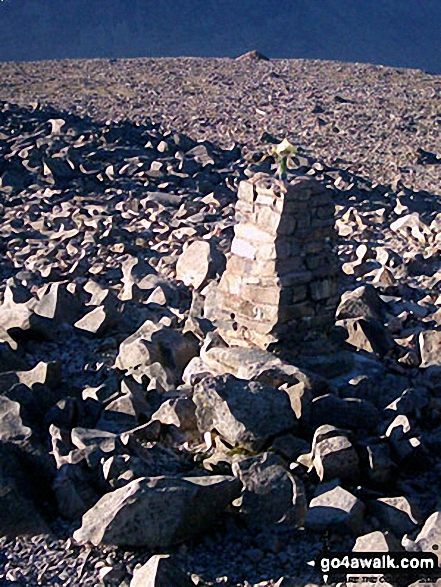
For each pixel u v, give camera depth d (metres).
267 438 9.84
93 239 21.55
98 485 9.25
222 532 8.75
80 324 14.84
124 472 9.22
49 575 8.12
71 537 8.62
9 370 12.71
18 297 16.12
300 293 11.42
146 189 26.95
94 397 11.61
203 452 10.17
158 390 11.77
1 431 9.90
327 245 11.59
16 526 8.70
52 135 31.69
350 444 9.49
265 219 11.37
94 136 31.80
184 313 15.41
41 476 9.53
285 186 11.11
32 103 40.03
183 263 17.80
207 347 12.15
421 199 27.50
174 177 28.03
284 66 58.28
